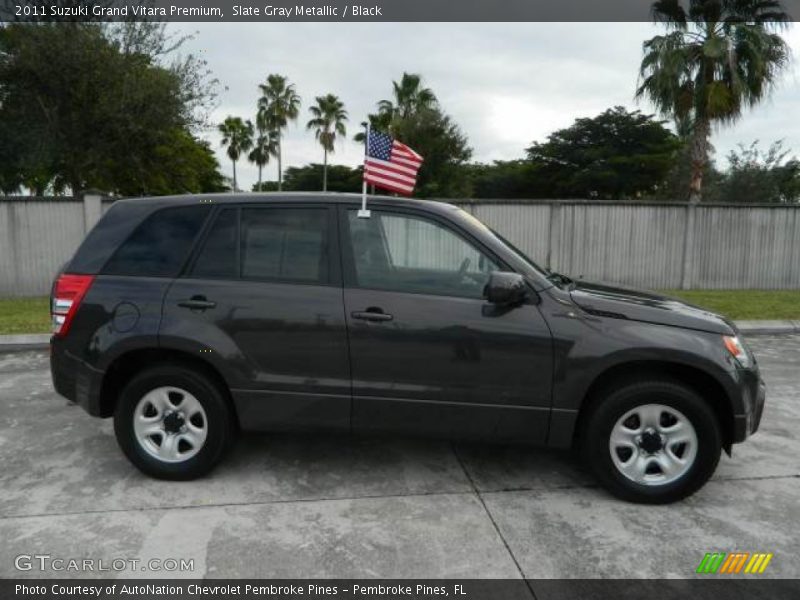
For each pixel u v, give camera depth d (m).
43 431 4.49
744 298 11.62
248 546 2.91
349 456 4.00
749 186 26.44
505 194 48.22
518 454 4.05
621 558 2.83
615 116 41.94
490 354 3.30
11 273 11.95
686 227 13.73
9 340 7.33
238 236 3.55
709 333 3.28
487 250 3.41
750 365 3.32
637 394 3.26
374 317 3.34
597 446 3.34
